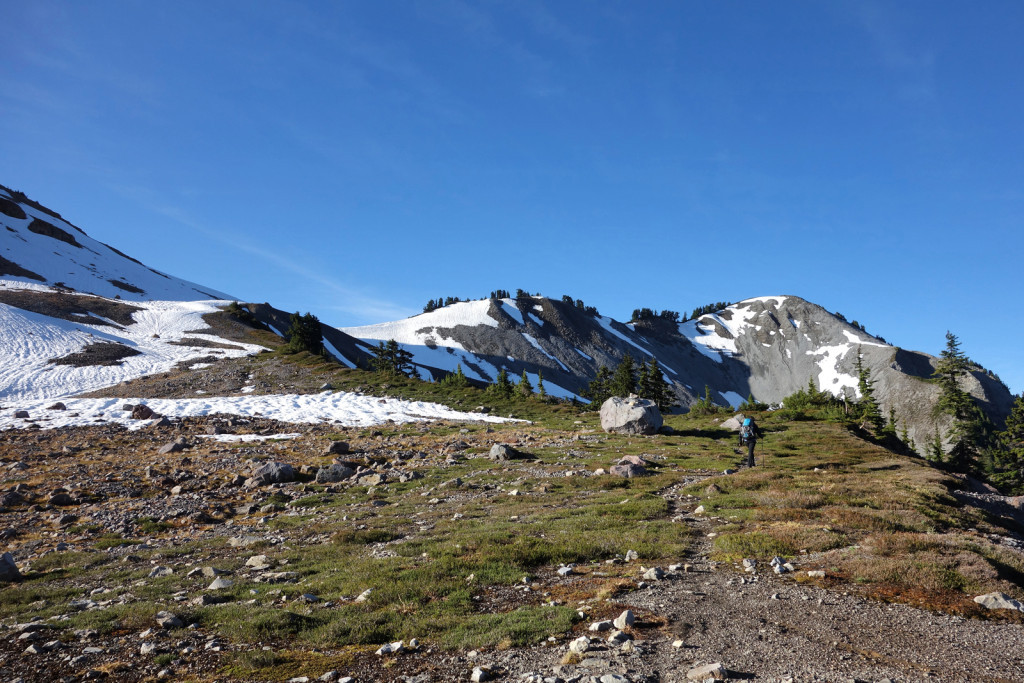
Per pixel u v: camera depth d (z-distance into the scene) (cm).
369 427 5353
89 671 980
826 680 830
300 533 2166
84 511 2631
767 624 1069
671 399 11569
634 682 833
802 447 4438
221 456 3888
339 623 1141
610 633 1040
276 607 1306
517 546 1636
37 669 1009
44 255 16488
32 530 2355
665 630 1046
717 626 1062
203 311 12794
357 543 1917
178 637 1138
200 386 7325
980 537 1666
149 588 1510
